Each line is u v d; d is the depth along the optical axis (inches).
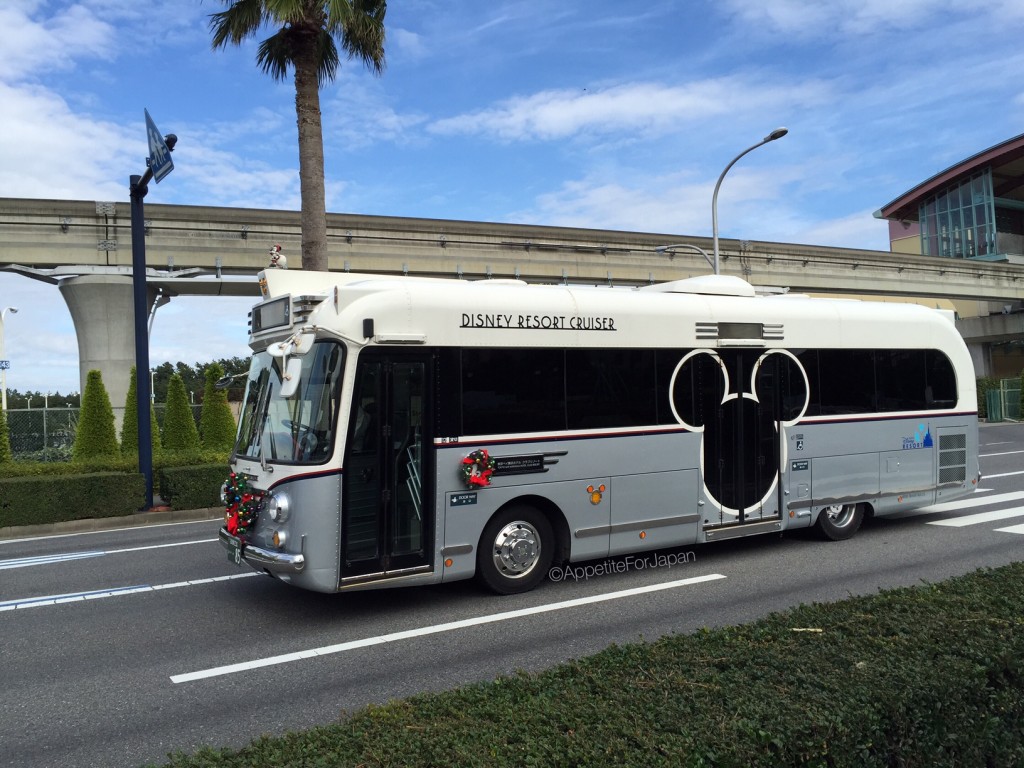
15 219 986.7
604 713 131.9
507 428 309.7
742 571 352.5
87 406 712.4
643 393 344.5
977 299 1930.4
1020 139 2290.8
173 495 579.2
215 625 289.4
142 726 199.8
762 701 134.3
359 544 279.0
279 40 675.4
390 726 131.7
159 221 1040.8
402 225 1190.9
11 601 335.6
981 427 1539.1
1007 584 211.6
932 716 136.9
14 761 181.5
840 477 404.2
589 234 1343.5
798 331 391.9
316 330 277.7
